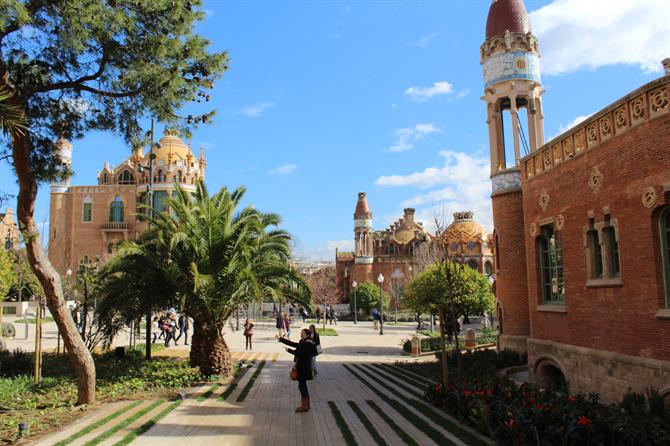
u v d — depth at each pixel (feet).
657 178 33.30
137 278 54.39
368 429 33.19
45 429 32.30
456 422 34.94
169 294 54.54
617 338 37.78
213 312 53.88
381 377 58.75
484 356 66.08
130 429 32.12
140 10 38.09
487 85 74.54
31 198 38.78
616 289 37.93
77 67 41.11
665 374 32.50
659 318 33.24
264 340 104.17
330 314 165.48
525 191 54.49
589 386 41.50
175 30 39.96
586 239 41.88
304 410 38.63
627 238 36.47
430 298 80.79
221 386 49.65
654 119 33.60
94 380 40.93
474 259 211.61
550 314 48.67
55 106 43.60
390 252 258.78
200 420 35.45
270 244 57.82
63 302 39.86
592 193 41.06
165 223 55.36
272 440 30.45
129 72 40.24
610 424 26.50
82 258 222.89
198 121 44.39
